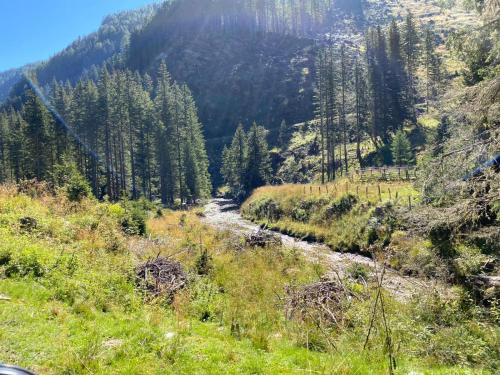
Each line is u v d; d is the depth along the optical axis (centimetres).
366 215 2305
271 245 2008
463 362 734
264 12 13912
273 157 7962
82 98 6181
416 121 6025
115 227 1673
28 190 1969
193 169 6556
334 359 671
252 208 3906
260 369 615
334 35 13025
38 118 5297
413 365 704
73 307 815
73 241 1336
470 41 1091
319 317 934
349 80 7175
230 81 12019
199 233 2219
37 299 823
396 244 1848
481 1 1158
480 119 1030
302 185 3769
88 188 2117
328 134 6212
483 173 989
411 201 2145
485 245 1368
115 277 1062
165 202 6350
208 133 10812
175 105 6819
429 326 907
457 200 1095
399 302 1184
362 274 1548
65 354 581
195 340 740
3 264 980
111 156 6425
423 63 6975
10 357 563
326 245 2392
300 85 10731
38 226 1338
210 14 14912
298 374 604
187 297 1073
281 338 850
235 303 1111
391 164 5366
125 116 6216
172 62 13862
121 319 808
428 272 1467
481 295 1132
